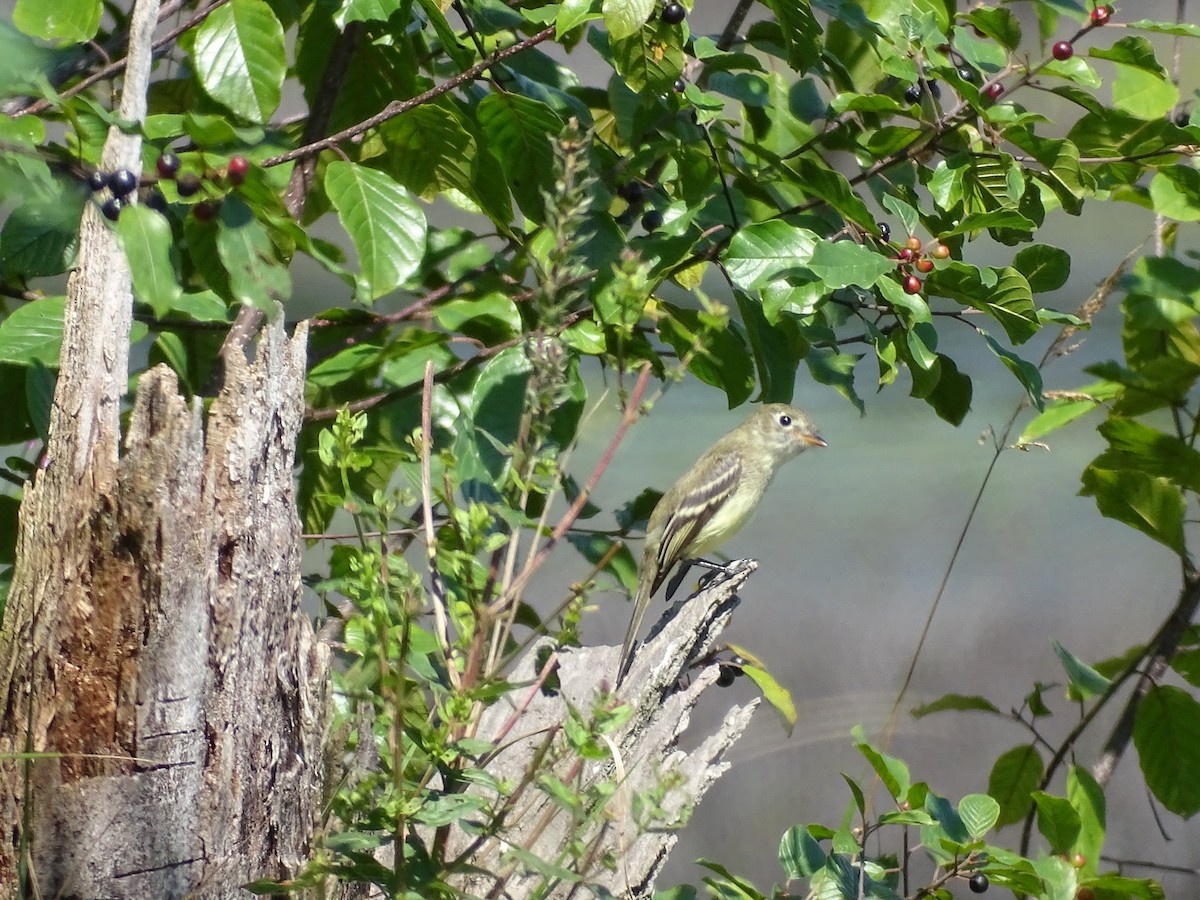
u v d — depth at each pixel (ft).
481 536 20.65
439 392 30.83
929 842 26.32
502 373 29.58
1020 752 35.58
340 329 33.63
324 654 20.81
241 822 19.16
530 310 33.63
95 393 19.33
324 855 18.40
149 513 18.11
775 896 27.17
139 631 18.25
